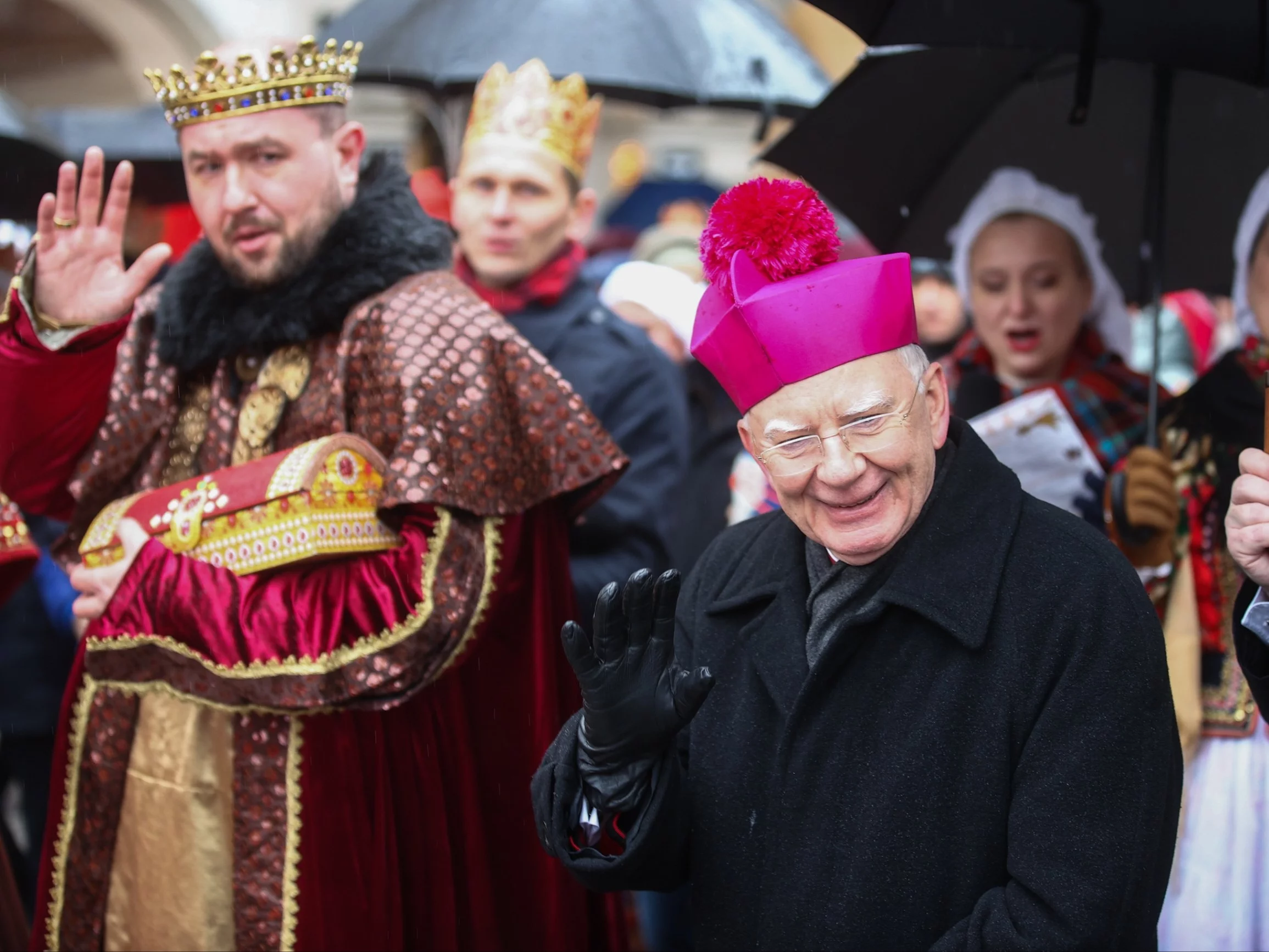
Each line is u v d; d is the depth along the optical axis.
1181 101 3.96
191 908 3.08
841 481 2.21
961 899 2.24
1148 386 3.79
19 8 10.23
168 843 3.10
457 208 4.28
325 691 2.90
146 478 3.31
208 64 3.08
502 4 4.96
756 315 2.22
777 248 2.28
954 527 2.34
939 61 4.04
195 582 2.95
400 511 3.04
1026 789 2.21
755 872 2.40
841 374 2.21
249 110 3.10
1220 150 3.97
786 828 2.34
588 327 4.18
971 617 2.27
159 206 6.03
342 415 3.11
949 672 2.28
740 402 2.33
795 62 5.27
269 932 3.03
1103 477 3.54
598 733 2.28
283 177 3.12
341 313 3.15
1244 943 3.20
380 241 3.17
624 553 3.90
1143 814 2.18
